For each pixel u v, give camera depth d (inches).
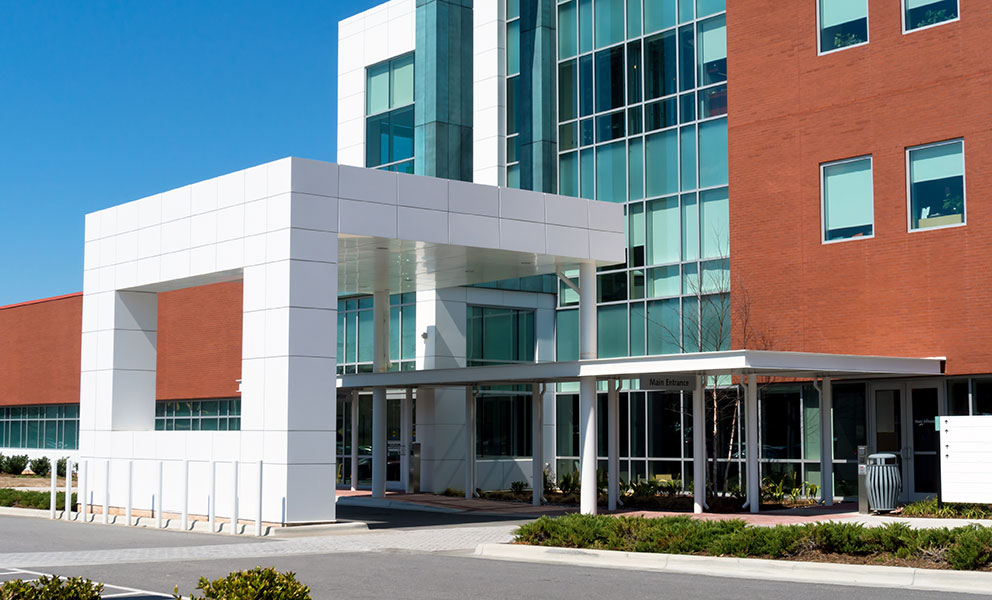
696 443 939.3
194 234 919.7
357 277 1103.0
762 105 1058.7
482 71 1366.9
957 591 499.2
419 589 510.9
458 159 1339.8
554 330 1350.9
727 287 1106.1
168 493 932.6
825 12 1021.2
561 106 1290.6
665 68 1186.6
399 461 1348.4
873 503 869.8
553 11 1302.9
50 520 994.1
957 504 854.5
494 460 1309.1
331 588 514.3
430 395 1264.8
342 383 1178.6
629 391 1208.8
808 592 497.7
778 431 1070.4
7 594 339.6
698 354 842.2
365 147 1486.2
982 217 898.7
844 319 982.4
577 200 987.3
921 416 954.1
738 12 1087.6
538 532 698.2
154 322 1041.5
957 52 923.4
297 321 815.1
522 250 941.8
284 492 802.2
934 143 934.4
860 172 987.9
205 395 1710.1
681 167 1161.4
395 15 1450.5
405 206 877.2
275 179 834.2
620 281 1214.9
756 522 816.9
